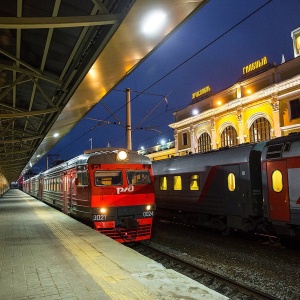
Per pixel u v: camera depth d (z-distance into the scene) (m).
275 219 10.23
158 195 17.03
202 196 13.62
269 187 10.51
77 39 8.05
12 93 13.01
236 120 29.22
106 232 10.38
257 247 10.41
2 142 16.97
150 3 5.65
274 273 7.61
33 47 9.09
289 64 24.66
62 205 15.87
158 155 42.84
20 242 8.13
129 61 8.41
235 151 12.21
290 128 24.44
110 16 6.27
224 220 12.91
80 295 4.29
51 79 10.25
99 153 11.03
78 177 11.60
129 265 5.84
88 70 8.60
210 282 7.04
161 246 11.12
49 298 4.20
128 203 10.72
